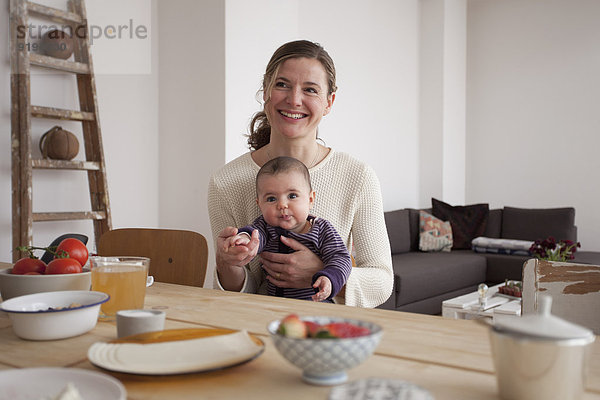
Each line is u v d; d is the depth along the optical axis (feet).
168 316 3.25
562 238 16.46
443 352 2.49
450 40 19.71
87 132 10.46
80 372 1.90
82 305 2.91
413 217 17.17
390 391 1.60
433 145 19.63
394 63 18.52
